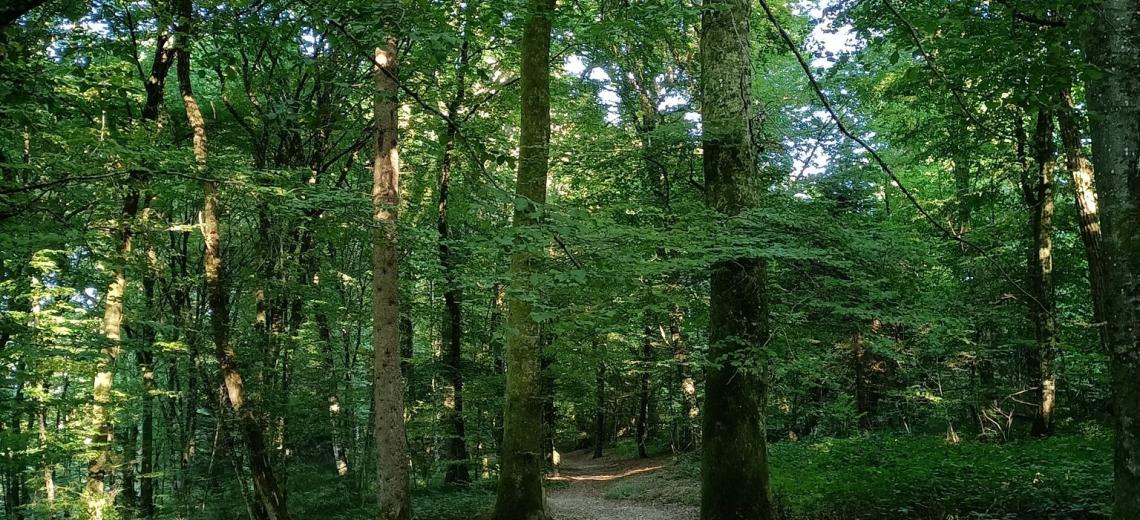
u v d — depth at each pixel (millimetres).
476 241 5402
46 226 6137
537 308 5641
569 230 4578
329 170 14680
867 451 12211
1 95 4793
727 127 8344
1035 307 12945
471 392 15141
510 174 16016
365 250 13391
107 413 9227
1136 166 4023
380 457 8031
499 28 6418
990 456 10414
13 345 7469
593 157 11906
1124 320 4055
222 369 8414
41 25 6383
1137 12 4082
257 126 10531
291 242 11477
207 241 8438
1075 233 15844
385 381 8094
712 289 8453
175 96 12367
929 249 8883
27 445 8117
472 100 14422
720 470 8008
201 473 12070
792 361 7898
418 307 15750
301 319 13398
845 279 8383
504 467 9938
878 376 16797
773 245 7004
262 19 5625
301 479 13445
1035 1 4785
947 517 7609
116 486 12102
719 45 8523
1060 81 4441
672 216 8305
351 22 4578
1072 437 11484
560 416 27125
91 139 6840
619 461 23281
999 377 16156
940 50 6023
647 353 18859
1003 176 14344
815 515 8562
